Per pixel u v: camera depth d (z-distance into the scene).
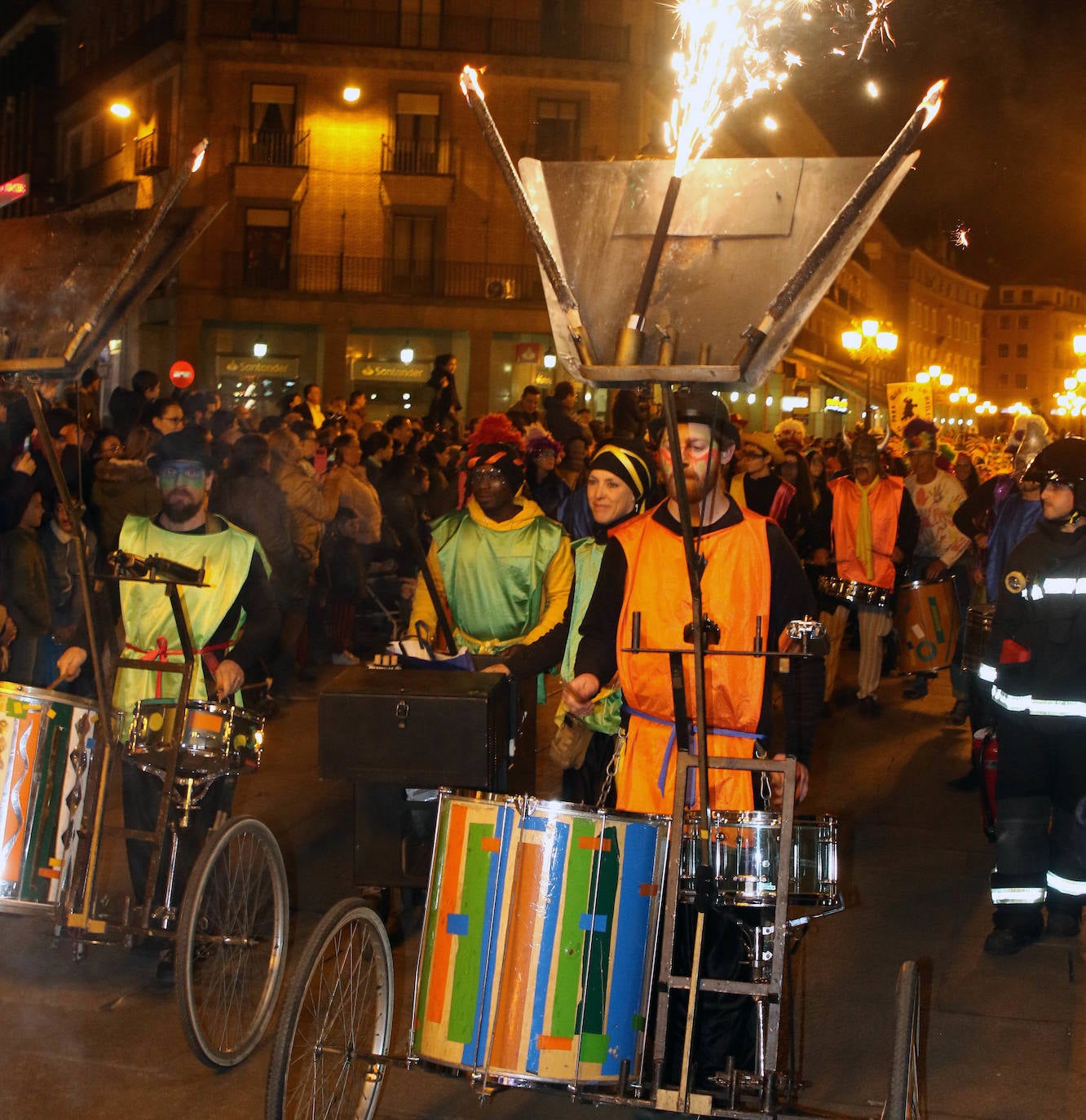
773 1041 3.26
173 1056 4.33
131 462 7.75
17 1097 4.02
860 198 2.84
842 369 47.09
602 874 3.26
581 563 5.14
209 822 4.89
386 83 31.59
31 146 39.97
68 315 4.09
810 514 12.95
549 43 31.59
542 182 3.24
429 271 32.16
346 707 4.38
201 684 4.79
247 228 31.67
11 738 4.14
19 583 6.95
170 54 31.83
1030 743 5.50
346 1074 3.65
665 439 3.71
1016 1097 4.27
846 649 14.07
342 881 6.11
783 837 3.29
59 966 5.02
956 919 5.93
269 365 31.97
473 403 32.41
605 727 4.66
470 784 4.36
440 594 5.32
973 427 56.94
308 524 9.93
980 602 9.23
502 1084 3.22
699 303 3.10
